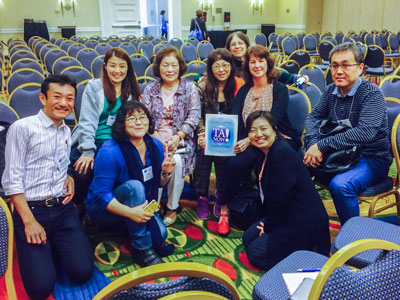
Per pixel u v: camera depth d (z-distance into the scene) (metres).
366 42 9.59
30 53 6.68
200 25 10.88
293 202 2.08
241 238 2.47
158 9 14.76
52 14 13.11
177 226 2.64
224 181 2.50
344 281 0.90
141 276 0.88
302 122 2.91
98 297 0.87
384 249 0.99
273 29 15.38
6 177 1.84
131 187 2.12
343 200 2.13
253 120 2.07
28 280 1.83
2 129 2.25
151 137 2.33
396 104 2.96
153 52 7.69
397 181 2.39
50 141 1.92
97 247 2.39
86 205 2.23
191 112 2.69
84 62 6.63
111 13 13.59
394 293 0.96
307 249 2.09
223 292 0.95
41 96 1.89
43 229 1.92
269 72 2.62
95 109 2.53
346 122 2.27
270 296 1.41
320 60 9.96
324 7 14.67
